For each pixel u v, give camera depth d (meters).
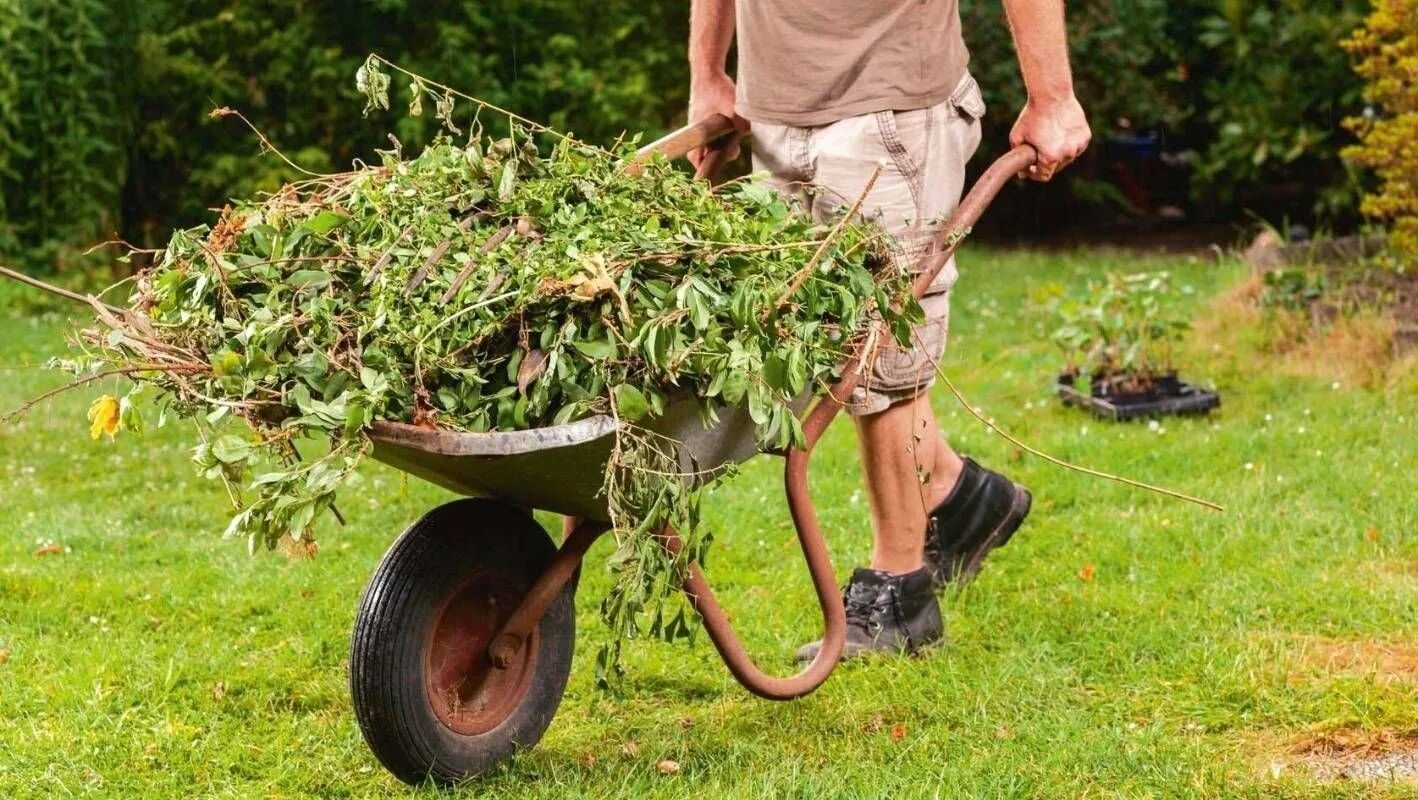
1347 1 9.52
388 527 5.29
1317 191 10.39
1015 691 3.66
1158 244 11.05
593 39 10.78
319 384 2.75
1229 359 7.05
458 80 10.36
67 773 3.28
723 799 3.05
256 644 4.12
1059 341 6.79
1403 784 3.07
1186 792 3.06
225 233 3.09
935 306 3.76
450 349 2.78
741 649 3.24
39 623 4.27
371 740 3.04
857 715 3.55
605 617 2.77
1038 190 11.68
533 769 3.26
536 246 2.94
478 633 3.16
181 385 2.78
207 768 3.35
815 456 5.95
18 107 9.75
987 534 4.35
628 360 2.77
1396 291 7.36
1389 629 3.96
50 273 9.86
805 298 2.93
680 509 2.82
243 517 2.61
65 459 6.26
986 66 10.80
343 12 10.42
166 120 10.46
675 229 3.06
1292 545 4.61
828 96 3.64
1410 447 5.57
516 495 3.04
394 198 3.12
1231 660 3.74
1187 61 11.09
